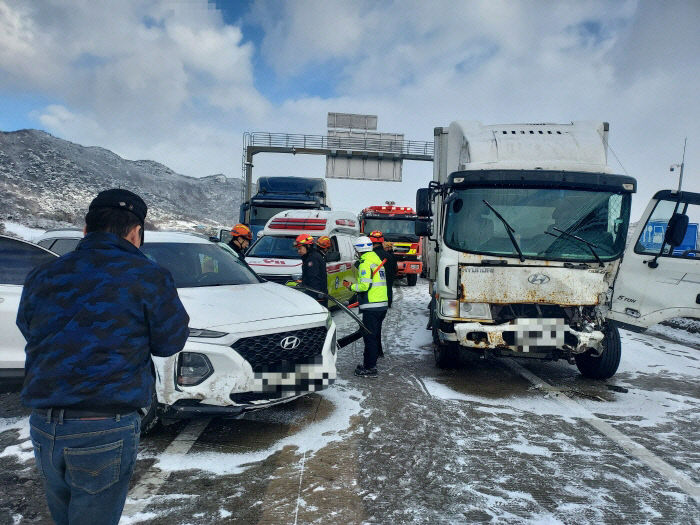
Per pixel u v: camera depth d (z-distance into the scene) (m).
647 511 2.99
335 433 4.16
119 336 1.74
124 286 1.77
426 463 3.61
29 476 3.30
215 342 3.75
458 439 4.07
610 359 5.94
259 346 3.91
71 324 1.71
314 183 18.56
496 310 5.66
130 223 1.92
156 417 3.89
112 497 1.81
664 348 8.25
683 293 5.26
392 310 12.12
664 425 4.52
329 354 4.32
